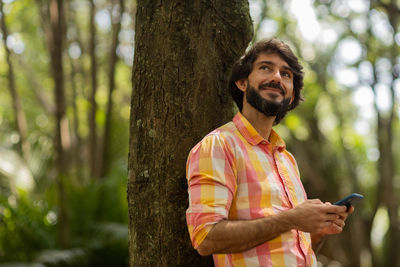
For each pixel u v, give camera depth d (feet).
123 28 26.48
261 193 4.88
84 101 23.90
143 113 5.96
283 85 5.41
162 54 5.95
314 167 32.89
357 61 26.68
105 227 17.26
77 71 28.50
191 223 4.65
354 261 31.24
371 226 31.04
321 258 31.17
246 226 4.49
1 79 35.91
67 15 25.95
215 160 4.79
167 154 5.82
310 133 33.22
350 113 37.17
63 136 17.21
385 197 28.68
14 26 30.68
